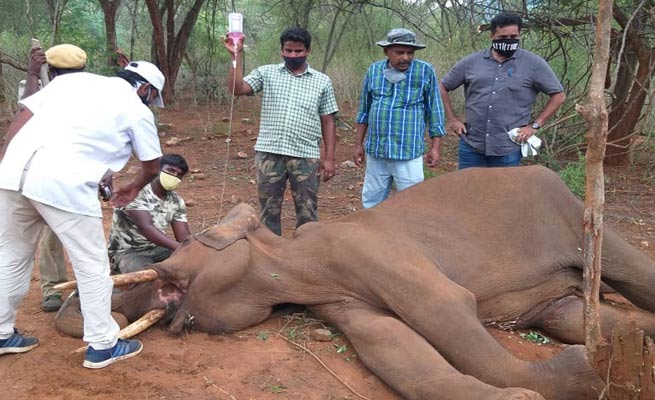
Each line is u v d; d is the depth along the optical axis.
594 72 3.20
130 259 5.43
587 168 3.31
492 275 4.82
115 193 4.34
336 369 4.28
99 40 16.80
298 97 6.23
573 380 3.78
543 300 4.96
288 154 6.28
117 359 4.24
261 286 4.77
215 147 12.46
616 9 9.66
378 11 18.22
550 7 10.53
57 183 3.88
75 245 4.01
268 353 4.46
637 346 3.31
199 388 4.01
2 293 4.16
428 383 3.81
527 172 5.13
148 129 4.19
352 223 4.98
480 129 6.31
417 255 4.57
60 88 4.12
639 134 10.87
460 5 13.00
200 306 4.68
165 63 17.22
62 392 3.94
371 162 6.43
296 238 5.02
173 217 5.65
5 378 4.10
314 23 18.55
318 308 4.77
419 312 4.23
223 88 18.59
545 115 6.16
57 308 5.07
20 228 4.12
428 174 9.42
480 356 4.00
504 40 6.05
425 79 6.16
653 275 4.97
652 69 9.76
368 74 6.37
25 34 20.34
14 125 4.11
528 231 4.95
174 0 19.30
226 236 4.82
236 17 6.09
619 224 7.88
